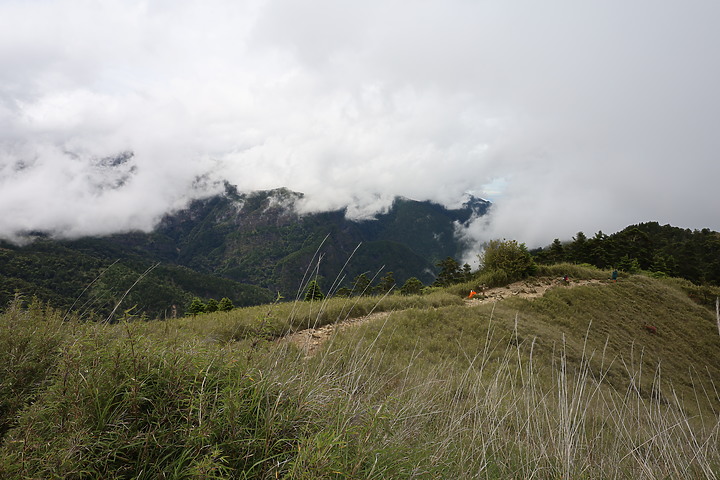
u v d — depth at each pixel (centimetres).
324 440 184
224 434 192
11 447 159
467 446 318
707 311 2062
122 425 179
